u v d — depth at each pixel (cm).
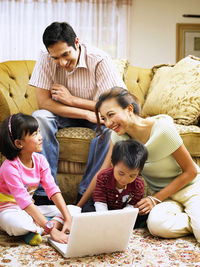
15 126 183
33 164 195
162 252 170
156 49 500
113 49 493
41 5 484
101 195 190
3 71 307
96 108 196
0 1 480
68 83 261
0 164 255
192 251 171
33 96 309
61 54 233
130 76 336
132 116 195
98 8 489
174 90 282
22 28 485
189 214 194
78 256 163
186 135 246
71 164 254
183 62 300
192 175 198
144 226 207
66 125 265
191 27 498
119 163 177
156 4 498
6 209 185
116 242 168
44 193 232
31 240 174
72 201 255
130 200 194
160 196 198
